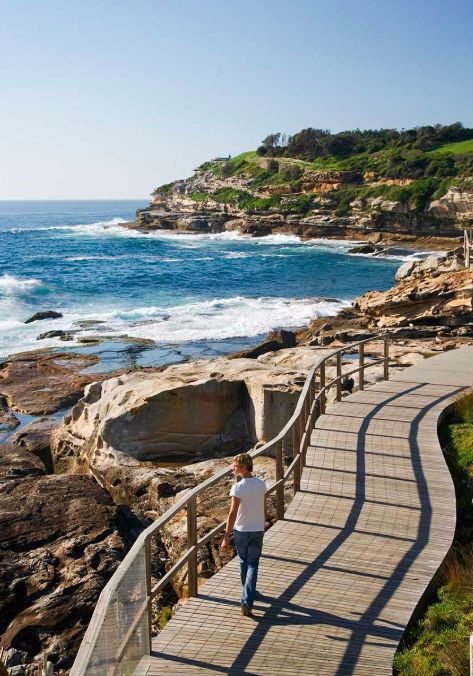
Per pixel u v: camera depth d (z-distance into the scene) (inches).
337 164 5339.6
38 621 380.2
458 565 320.2
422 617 282.2
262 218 4741.6
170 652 251.0
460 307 1192.8
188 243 4350.4
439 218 3905.0
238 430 654.5
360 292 2203.5
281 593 291.4
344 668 241.4
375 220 4126.5
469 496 429.4
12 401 1003.9
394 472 436.1
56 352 1314.0
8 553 438.3
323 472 438.3
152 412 641.0
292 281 2482.8
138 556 239.8
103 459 643.5
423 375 700.7
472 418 562.9
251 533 278.8
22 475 691.4
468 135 5565.9
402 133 5910.4
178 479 555.5
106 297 2094.0
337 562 319.0
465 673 239.3
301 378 655.8
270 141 6628.9
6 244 4333.2
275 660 245.6
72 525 475.2
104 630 199.3
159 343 1396.4
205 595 292.5
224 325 1565.0
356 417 554.9
